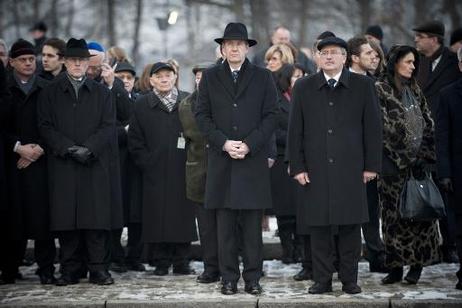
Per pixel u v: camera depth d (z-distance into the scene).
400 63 15.69
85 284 16.41
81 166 16.28
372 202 16.80
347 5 62.31
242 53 15.37
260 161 15.37
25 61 16.48
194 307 14.34
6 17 64.44
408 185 15.27
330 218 14.77
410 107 15.60
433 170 17.31
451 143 15.17
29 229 16.33
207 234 16.47
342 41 14.90
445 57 18.64
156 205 17.39
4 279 16.58
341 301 14.21
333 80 15.04
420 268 15.82
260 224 15.41
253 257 15.31
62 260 16.47
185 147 17.48
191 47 64.50
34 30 29.06
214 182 15.36
